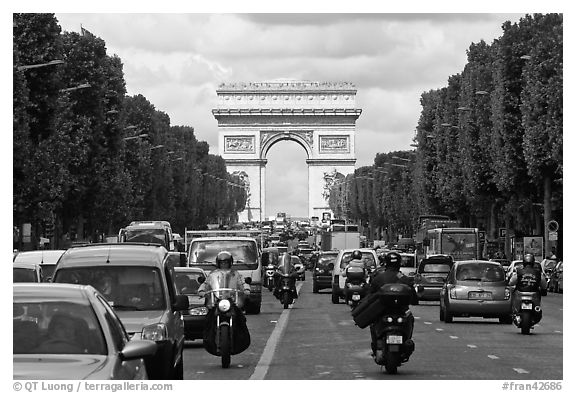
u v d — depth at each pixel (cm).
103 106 11981
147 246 3167
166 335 2711
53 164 9112
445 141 15450
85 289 1998
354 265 6956
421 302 8594
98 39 12025
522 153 11375
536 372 3359
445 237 12781
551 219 11538
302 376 3250
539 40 10688
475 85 13125
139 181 15250
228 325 3538
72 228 13775
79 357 1844
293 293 7631
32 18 8900
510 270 9650
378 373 3331
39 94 9000
